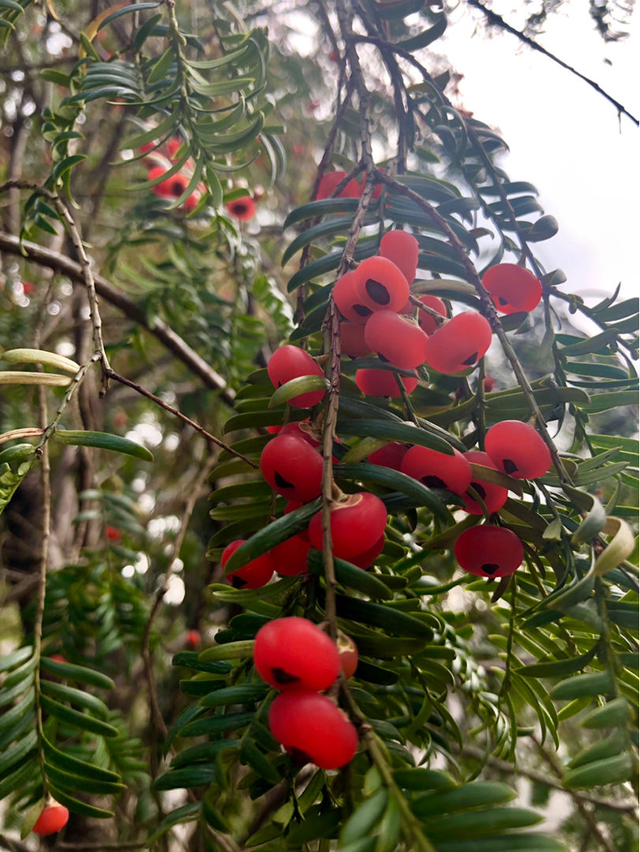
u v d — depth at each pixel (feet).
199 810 0.28
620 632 0.32
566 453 0.38
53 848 1.02
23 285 1.46
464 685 0.54
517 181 0.55
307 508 0.28
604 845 0.79
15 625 1.53
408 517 0.36
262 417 0.36
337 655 0.23
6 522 1.34
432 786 0.21
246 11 0.94
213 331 1.12
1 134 1.50
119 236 1.09
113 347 1.15
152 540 1.43
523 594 0.46
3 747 0.39
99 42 1.09
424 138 0.72
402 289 0.35
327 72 1.11
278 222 1.59
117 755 0.68
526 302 0.43
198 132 0.53
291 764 0.28
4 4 0.59
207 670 0.36
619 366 0.47
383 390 0.39
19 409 1.22
